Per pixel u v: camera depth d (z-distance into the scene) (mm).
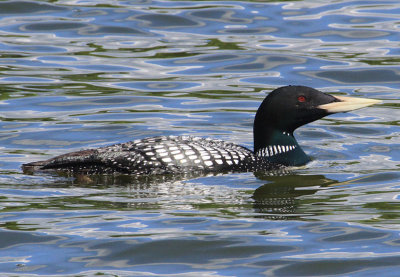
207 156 12219
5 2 22016
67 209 10633
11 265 9008
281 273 8836
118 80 17594
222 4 22172
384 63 18344
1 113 15461
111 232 9844
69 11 21766
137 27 20719
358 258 9102
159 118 15305
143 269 8938
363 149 13641
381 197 11125
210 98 16516
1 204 10781
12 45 19562
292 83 17469
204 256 9250
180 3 22375
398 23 20672
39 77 17703
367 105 12680
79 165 12047
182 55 19094
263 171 12469
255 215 10414
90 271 8859
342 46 19438
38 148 13500
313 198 11148
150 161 12016
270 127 12875
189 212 10523
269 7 21938
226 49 19375
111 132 14445
